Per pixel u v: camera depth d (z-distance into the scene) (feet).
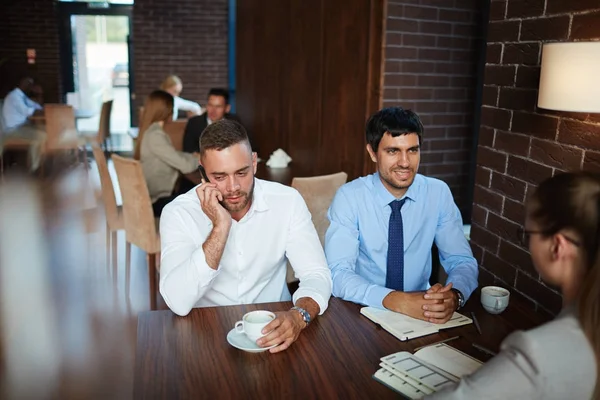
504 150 7.24
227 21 27.99
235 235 5.96
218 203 5.12
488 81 7.50
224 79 28.55
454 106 12.09
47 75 28.89
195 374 4.22
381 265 6.49
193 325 5.02
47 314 10.25
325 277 5.80
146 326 4.98
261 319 4.82
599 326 2.79
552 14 6.29
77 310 10.47
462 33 11.73
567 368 2.82
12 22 28.04
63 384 7.88
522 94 6.84
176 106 23.29
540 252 3.09
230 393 3.99
